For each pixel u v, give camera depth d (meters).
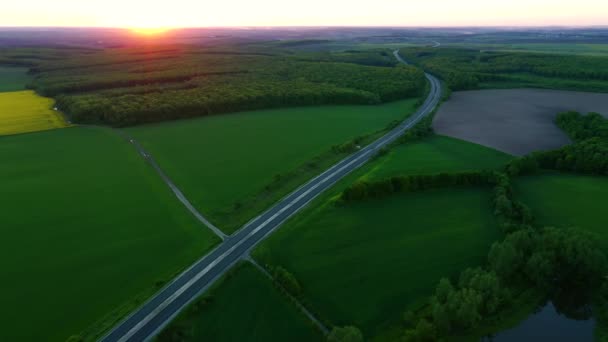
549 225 72.06
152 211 80.62
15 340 49.84
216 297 56.53
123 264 63.97
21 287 58.75
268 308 55.25
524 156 96.12
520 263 58.84
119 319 52.88
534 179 90.50
